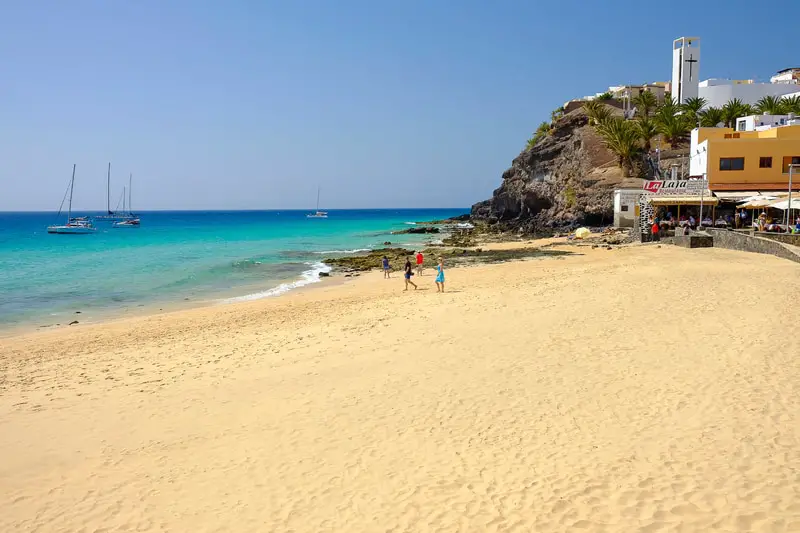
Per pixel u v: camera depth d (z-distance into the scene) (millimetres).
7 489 8742
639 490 7301
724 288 19906
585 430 9203
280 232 103750
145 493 8398
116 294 32438
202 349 17453
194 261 49500
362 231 103688
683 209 49188
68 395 13367
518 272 33344
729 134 53719
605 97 96688
